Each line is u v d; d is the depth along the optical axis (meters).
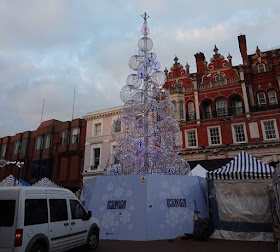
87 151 28.84
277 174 7.61
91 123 29.95
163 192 11.30
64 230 7.21
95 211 11.49
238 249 8.19
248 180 10.71
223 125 24.67
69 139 31.33
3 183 19.75
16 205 6.07
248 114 23.73
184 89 27.56
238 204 10.59
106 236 10.67
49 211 6.89
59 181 29.81
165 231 10.53
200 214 11.66
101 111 29.36
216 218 10.91
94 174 27.30
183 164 13.48
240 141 23.69
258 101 24.66
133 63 13.84
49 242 6.56
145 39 14.34
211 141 24.83
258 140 22.91
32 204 6.45
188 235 10.34
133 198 11.06
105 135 28.30
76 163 29.27
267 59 26.61
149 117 13.49
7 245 5.68
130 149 12.78
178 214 11.14
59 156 31.23
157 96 14.12
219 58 28.47
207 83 26.59
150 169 12.27
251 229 10.04
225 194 10.97
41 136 33.84
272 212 9.59
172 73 30.33
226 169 11.95
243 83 24.70
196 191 12.31
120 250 8.38
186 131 25.98
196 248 8.46
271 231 9.78
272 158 21.83
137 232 10.29
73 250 8.41
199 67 29.39
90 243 8.45
